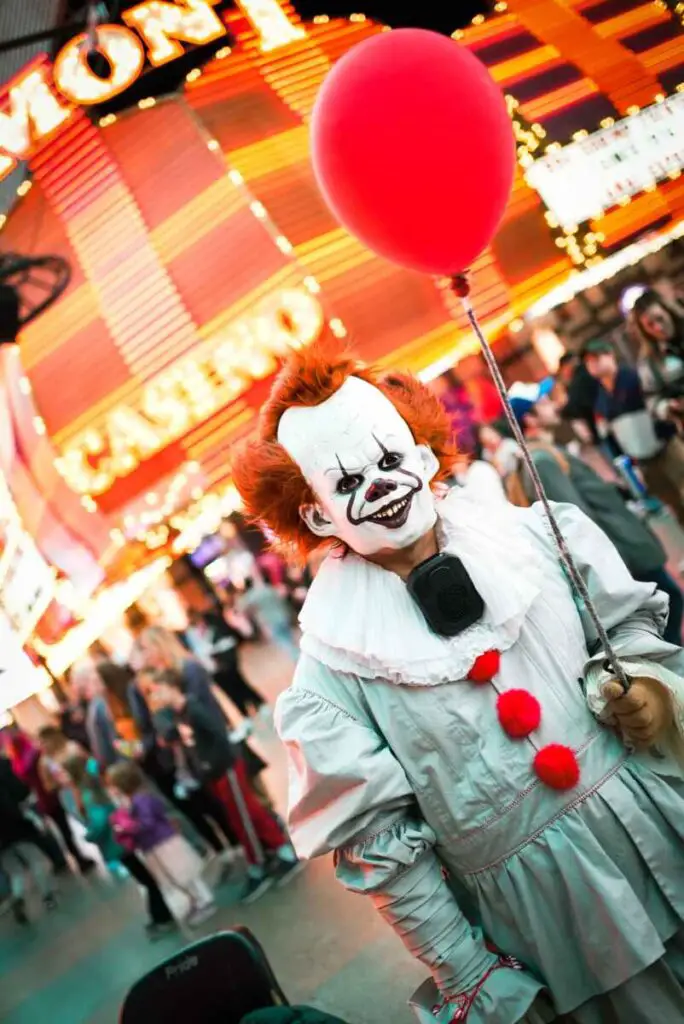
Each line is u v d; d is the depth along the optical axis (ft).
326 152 6.94
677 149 22.15
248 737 19.35
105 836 21.03
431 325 19.86
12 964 22.16
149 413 19.24
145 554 20.04
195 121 18.78
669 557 20.31
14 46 17.11
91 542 20.20
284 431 7.57
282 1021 8.25
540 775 7.23
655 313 20.11
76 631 20.90
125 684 23.93
